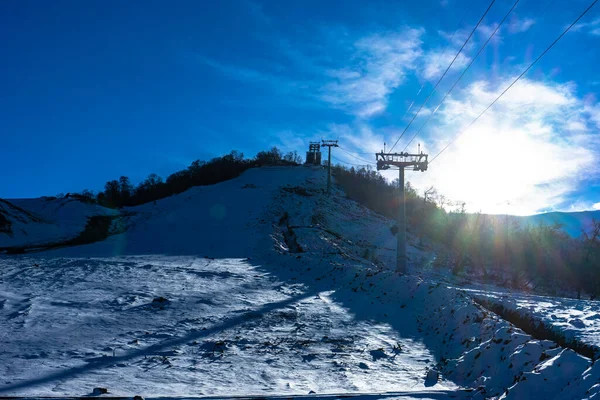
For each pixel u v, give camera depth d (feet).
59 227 178.91
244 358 32.53
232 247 137.59
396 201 291.58
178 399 23.04
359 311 51.03
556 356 22.84
